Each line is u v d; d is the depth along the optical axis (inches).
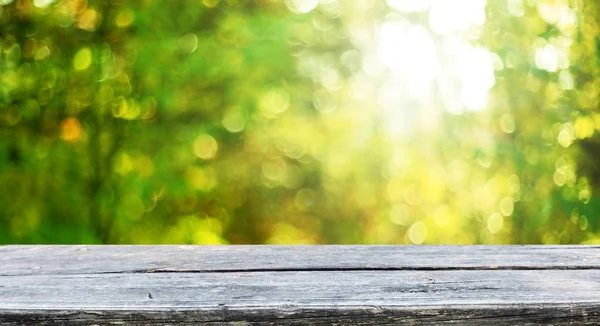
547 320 29.2
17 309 28.3
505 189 129.6
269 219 157.4
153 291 31.1
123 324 28.5
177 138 123.2
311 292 30.8
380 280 32.9
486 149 125.4
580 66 118.0
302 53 135.3
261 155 148.4
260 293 30.6
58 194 117.6
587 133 120.0
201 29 126.0
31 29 117.3
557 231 125.3
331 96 150.1
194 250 39.8
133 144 123.7
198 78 122.0
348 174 157.3
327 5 143.8
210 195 141.2
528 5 118.0
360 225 162.1
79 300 29.7
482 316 29.0
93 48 118.6
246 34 121.7
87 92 119.6
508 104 121.5
